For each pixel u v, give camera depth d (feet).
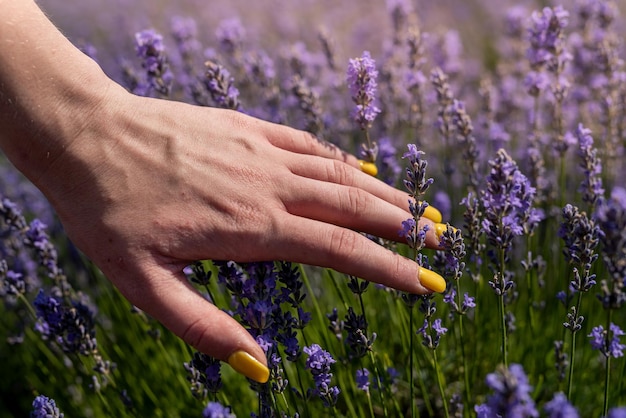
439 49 2.77
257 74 2.36
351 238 1.53
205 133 1.59
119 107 1.56
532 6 4.49
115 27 4.50
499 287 1.59
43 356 2.22
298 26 4.32
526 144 2.48
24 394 2.27
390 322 2.13
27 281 2.24
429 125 2.78
